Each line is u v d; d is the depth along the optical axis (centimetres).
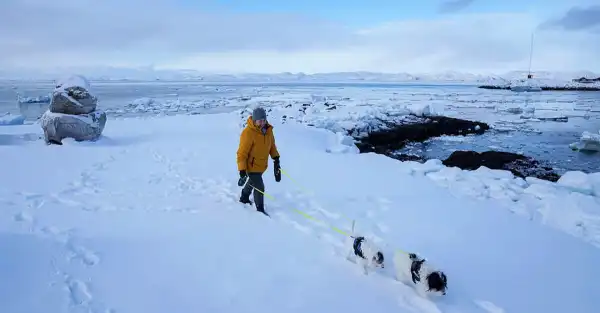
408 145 2052
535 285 412
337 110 2611
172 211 618
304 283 407
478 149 1916
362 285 406
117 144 1265
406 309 366
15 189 717
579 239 542
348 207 651
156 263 440
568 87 12812
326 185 784
